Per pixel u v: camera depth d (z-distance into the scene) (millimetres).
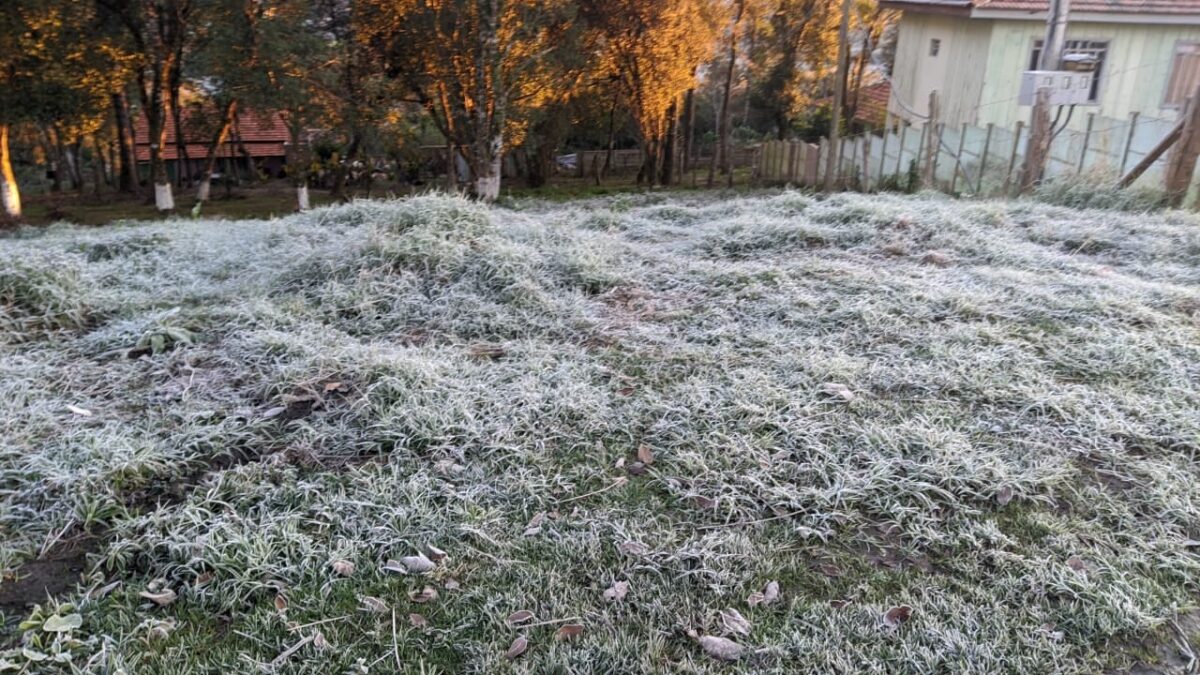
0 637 1991
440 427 2990
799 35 19359
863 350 3863
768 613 2092
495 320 4242
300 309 4332
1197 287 4684
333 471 2766
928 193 9219
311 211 7020
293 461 2830
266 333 3885
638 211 7789
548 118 17422
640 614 2092
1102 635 1986
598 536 2418
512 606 2119
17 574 2232
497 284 4676
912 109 16109
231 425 3025
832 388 3350
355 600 2148
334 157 16047
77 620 2025
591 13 15117
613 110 18500
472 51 13586
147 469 2695
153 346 3846
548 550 2357
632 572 2254
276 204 16734
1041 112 8820
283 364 3551
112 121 18453
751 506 2566
